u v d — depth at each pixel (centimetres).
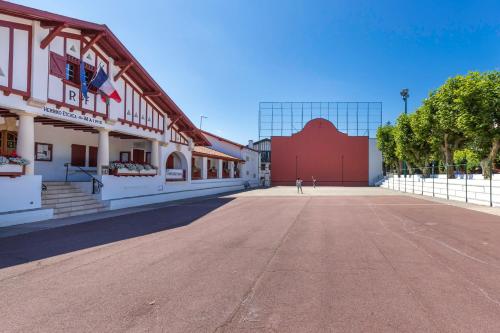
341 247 738
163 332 343
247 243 783
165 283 495
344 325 357
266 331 344
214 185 2972
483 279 511
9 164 1044
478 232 930
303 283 493
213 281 504
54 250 712
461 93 1748
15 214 1055
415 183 2895
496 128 1711
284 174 4891
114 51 1557
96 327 355
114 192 1619
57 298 437
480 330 345
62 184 1461
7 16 1071
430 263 603
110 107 1560
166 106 2056
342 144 4847
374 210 1518
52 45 1237
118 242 798
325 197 2406
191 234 905
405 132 2959
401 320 369
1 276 530
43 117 1352
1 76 1051
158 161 2062
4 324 362
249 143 5069
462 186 2034
